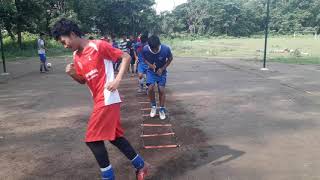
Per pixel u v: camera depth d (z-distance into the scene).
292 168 2.41
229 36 39.12
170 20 37.31
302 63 9.73
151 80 3.71
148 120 3.70
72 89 5.89
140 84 5.45
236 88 5.59
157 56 3.61
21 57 14.52
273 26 42.06
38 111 4.27
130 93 5.44
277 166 2.44
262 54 13.77
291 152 2.70
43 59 8.68
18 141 3.12
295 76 6.98
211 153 2.71
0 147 2.97
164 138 3.08
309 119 3.64
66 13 20.48
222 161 2.54
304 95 4.94
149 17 31.48
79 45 1.99
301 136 3.08
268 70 8.03
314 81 6.29
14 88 6.10
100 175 2.37
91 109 4.33
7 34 19.16
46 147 2.95
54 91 5.71
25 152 2.84
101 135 2.00
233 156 2.63
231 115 3.84
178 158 2.62
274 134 3.15
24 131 3.42
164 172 2.38
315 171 2.35
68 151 2.84
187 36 36.41
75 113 4.13
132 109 4.25
